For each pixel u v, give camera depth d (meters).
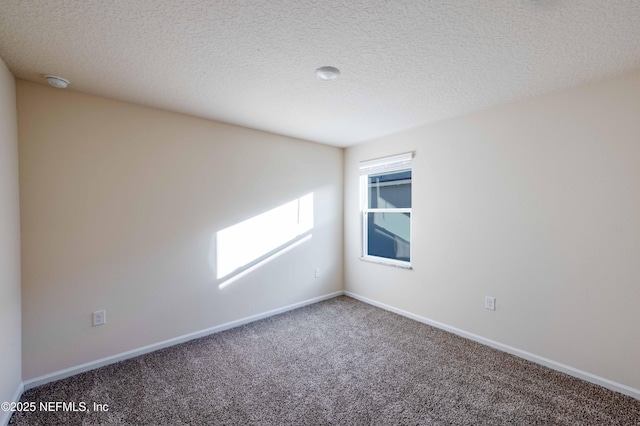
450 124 3.01
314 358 2.52
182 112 2.78
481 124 2.77
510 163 2.58
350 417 1.81
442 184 3.09
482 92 2.35
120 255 2.48
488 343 2.74
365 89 2.29
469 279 2.88
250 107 2.66
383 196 3.90
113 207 2.44
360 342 2.81
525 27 1.53
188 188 2.85
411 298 3.41
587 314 2.18
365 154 3.96
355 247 4.15
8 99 1.88
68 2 1.33
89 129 2.34
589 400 1.96
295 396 2.01
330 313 3.58
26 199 2.09
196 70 1.99
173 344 2.76
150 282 2.63
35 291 2.12
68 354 2.25
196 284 2.90
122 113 2.49
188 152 2.85
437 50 1.76
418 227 3.33
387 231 3.84
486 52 1.78
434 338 2.89
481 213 2.78
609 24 1.50
